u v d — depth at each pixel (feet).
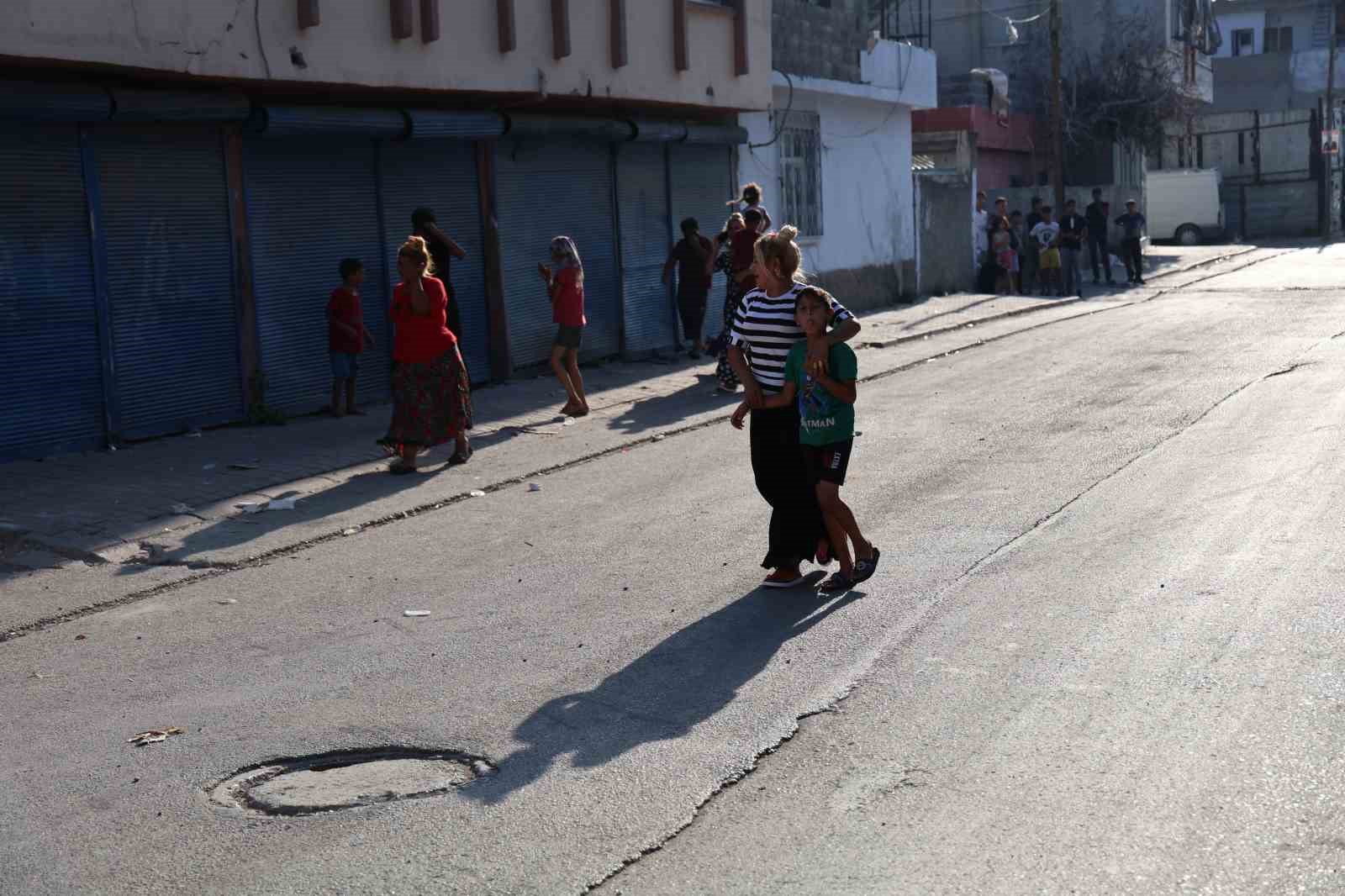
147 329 42.39
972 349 63.67
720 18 64.54
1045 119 130.31
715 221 70.28
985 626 22.41
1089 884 13.93
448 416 38.29
